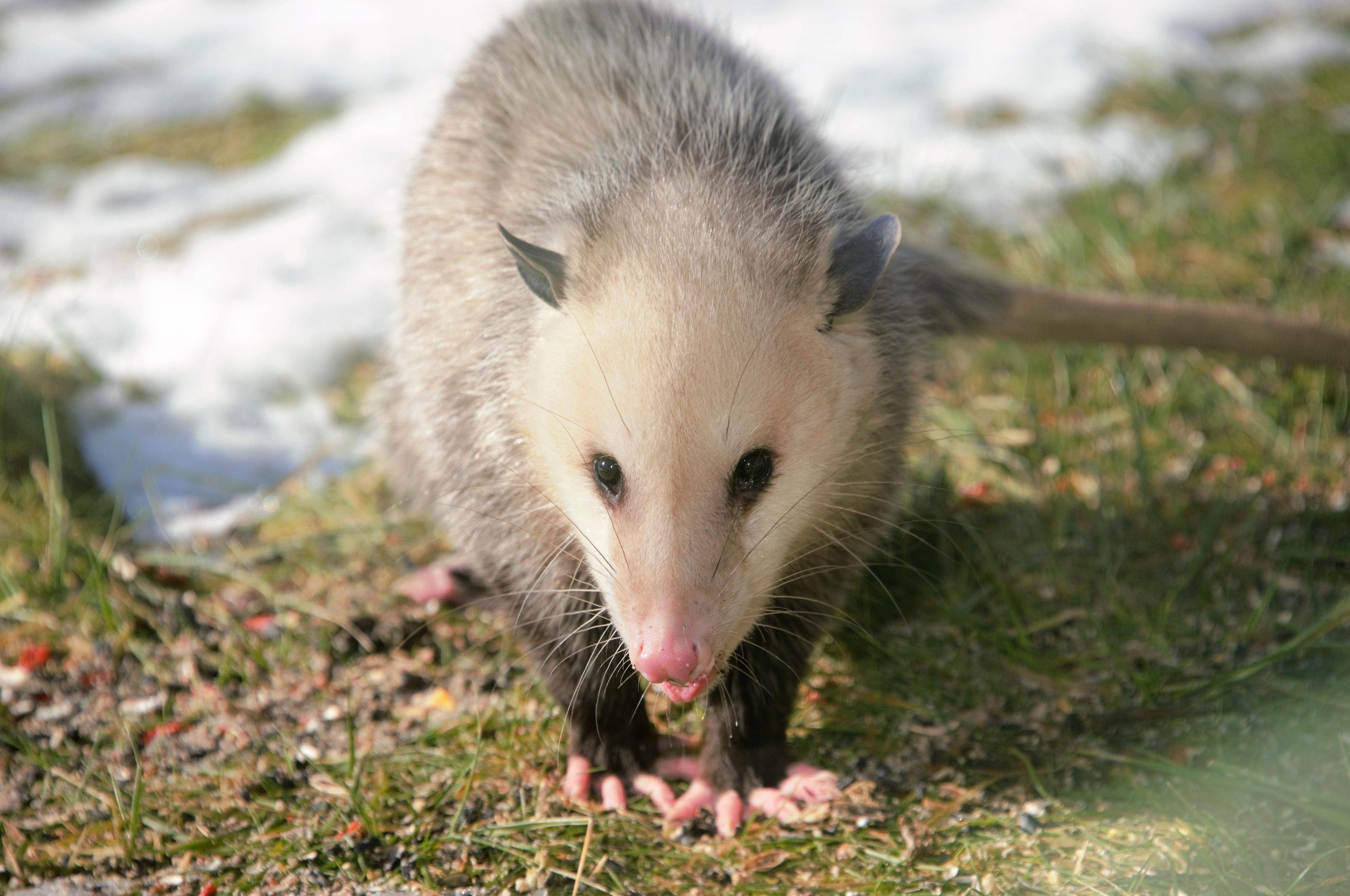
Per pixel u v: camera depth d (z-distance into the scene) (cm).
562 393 363
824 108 776
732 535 350
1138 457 537
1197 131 836
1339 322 635
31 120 966
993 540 525
